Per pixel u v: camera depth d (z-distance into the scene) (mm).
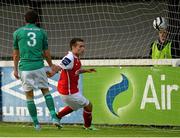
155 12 39750
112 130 28766
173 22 35188
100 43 40625
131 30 40281
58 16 40875
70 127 29922
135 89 29984
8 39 40688
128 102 30094
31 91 27875
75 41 27625
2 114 31453
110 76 30250
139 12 40219
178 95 29609
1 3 40469
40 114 30844
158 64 30766
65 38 40688
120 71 30141
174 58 32281
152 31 39812
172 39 33312
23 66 27469
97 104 30391
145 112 29953
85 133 27406
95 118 30438
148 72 29844
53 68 27906
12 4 40312
